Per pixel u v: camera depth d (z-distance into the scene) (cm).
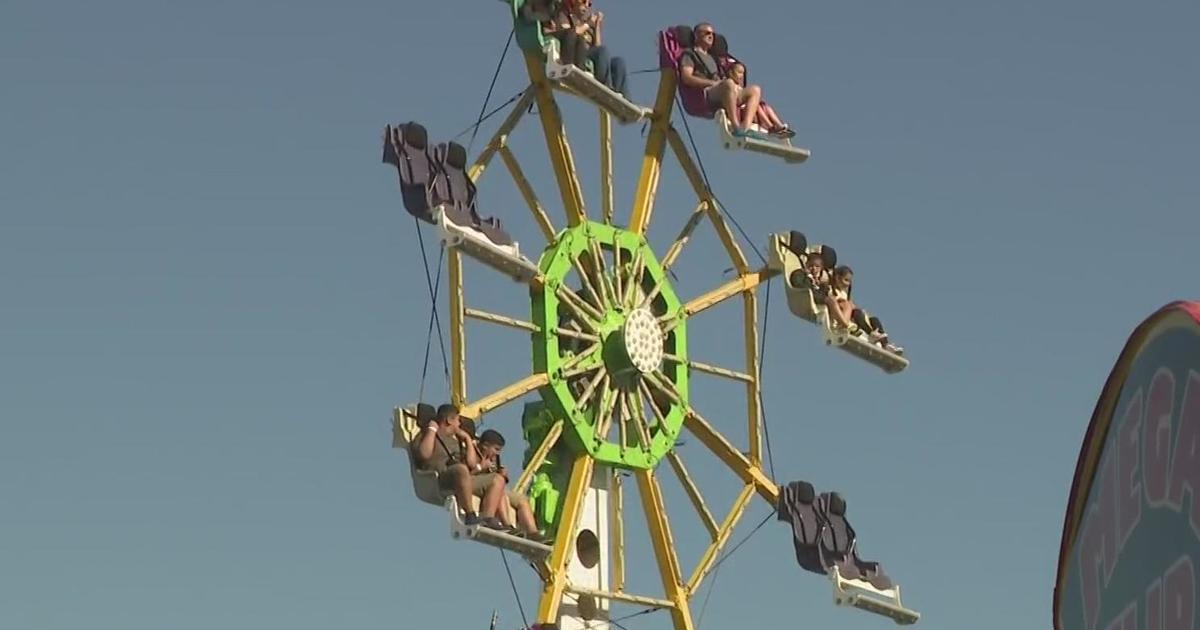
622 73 6619
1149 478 4178
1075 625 4609
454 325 6128
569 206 6519
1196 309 4009
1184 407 4047
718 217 6812
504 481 6097
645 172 6731
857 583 6750
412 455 6000
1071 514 4628
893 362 7100
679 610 6412
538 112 6506
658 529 6469
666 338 6638
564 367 6341
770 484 6719
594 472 6444
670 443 6544
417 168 6078
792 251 6938
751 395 6756
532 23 6444
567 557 6231
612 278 6562
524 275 6272
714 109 6781
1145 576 4181
